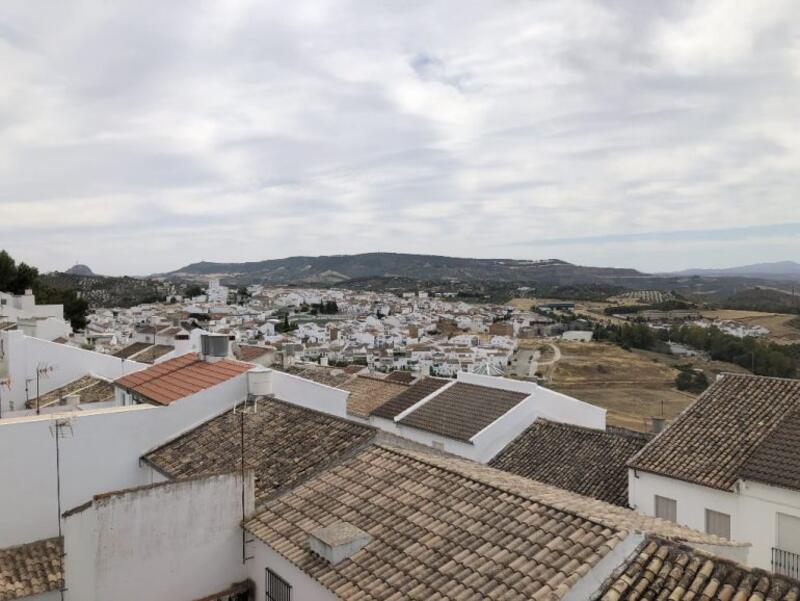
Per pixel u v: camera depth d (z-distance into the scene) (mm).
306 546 9945
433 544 9180
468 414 25766
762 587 7160
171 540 10602
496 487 10406
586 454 22188
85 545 10352
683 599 7234
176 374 18359
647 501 18656
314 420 14703
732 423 19250
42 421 13594
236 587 11102
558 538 8492
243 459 13109
